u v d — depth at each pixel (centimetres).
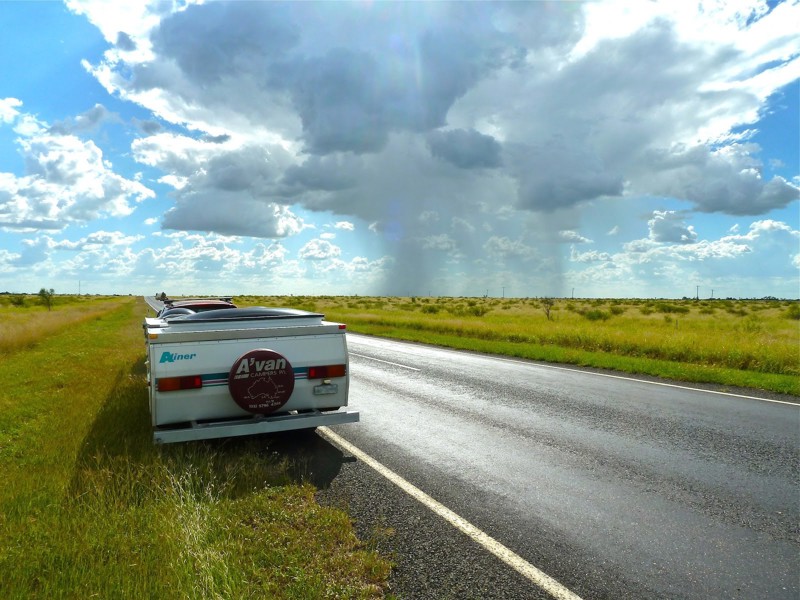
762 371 1212
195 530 352
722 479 498
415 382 1033
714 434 653
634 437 641
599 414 761
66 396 807
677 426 692
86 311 3828
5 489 434
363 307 5784
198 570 308
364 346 1769
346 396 611
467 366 1271
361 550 357
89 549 332
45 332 1836
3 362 1195
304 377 586
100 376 966
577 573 333
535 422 713
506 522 404
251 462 516
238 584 301
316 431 665
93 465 489
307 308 5219
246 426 544
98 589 291
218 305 1032
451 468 527
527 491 467
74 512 388
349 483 485
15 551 332
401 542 372
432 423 707
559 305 6475
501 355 1527
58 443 565
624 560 348
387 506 434
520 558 350
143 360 1153
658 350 1475
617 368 1220
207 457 519
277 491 454
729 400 861
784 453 576
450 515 416
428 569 337
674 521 407
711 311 4734
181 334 538
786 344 1346
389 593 310
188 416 541
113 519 375
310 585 308
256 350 554
